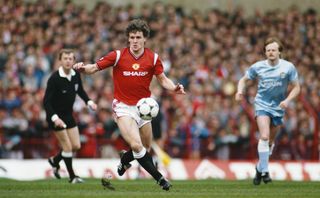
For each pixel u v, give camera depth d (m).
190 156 78.88
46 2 100.56
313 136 82.50
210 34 100.06
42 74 85.62
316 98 89.75
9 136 76.44
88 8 108.00
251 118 78.44
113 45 91.19
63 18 95.50
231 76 91.56
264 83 46.47
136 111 38.03
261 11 114.81
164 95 83.00
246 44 101.06
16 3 96.25
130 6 101.44
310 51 103.94
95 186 43.72
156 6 102.69
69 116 50.47
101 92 82.19
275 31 105.88
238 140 80.31
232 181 53.81
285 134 82.69
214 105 83.31
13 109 78.25
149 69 38.19
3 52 87.31
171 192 38.44
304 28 108.31
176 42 95.94
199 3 113.25
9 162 69.75
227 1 114.00
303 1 115.88
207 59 93.81
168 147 78.31
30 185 44.34
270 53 46.09
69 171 50.44
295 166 76.19
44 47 89.44
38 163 70.62
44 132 76.94
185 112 80.81
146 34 38.06
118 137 76.56
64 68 49.72
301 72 97.62
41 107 79.00
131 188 42.00
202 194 37.00
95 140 76.25
